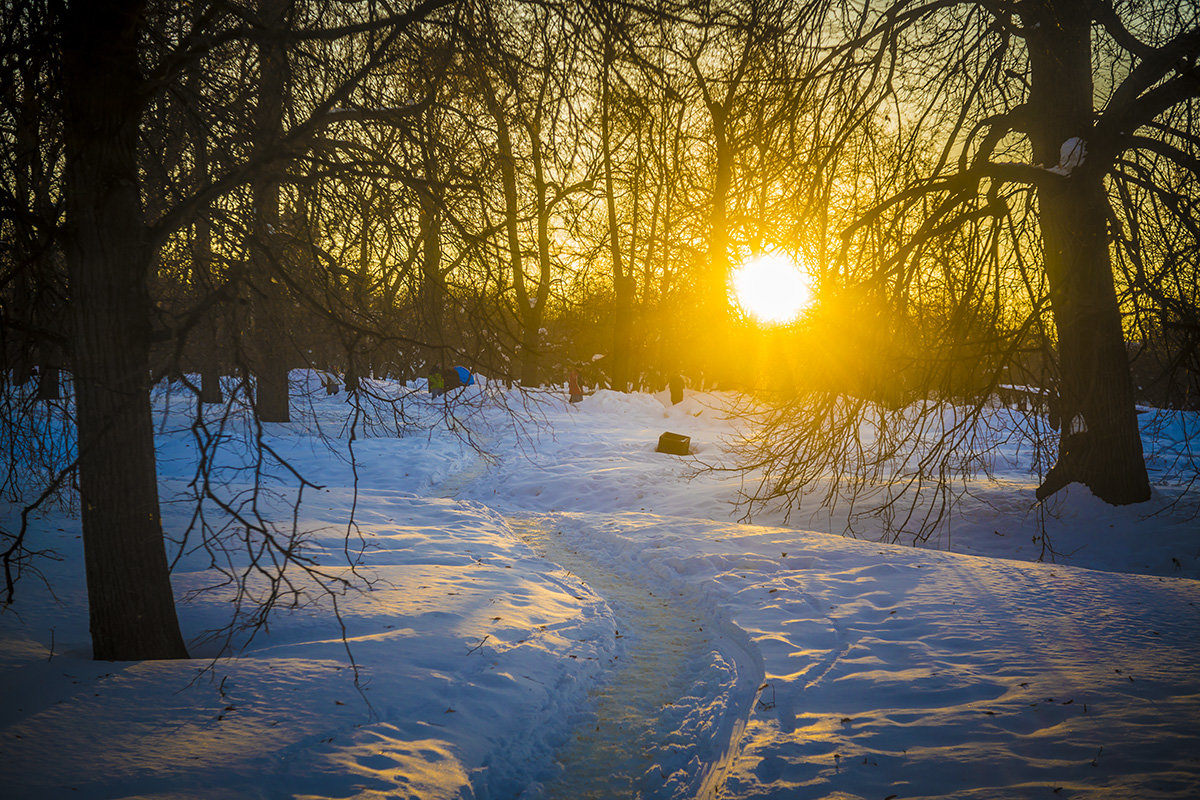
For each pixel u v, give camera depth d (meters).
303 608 6.41
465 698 4.84
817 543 9.62
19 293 5.16
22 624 5.55
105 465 4.68
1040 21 8.84
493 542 9.69
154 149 5.57
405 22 4.08
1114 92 8.42
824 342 7.56
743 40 5.25
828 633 6.40
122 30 4.36
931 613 6.77
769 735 4.56
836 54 7.01
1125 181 9.11
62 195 4.63
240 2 5.24
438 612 6.43
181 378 3.82
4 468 9.73
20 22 4.39
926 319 7.91
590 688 5.54
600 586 8.55
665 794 4.08
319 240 5.91
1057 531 10.32
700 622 7.21
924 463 8.64
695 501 13.02
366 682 4.86
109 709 4.20
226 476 13.03
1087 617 6.49
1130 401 10.66
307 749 3.95
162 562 4.99
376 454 16.78
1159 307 7.04
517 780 4.17
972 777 3.89
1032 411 8.62
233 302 4.22
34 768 3.57
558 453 18.31
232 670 4.87
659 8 4.25
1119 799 3.54
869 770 4.03
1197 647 5.69
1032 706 4.68
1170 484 12.27
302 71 5.27
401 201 5.04
